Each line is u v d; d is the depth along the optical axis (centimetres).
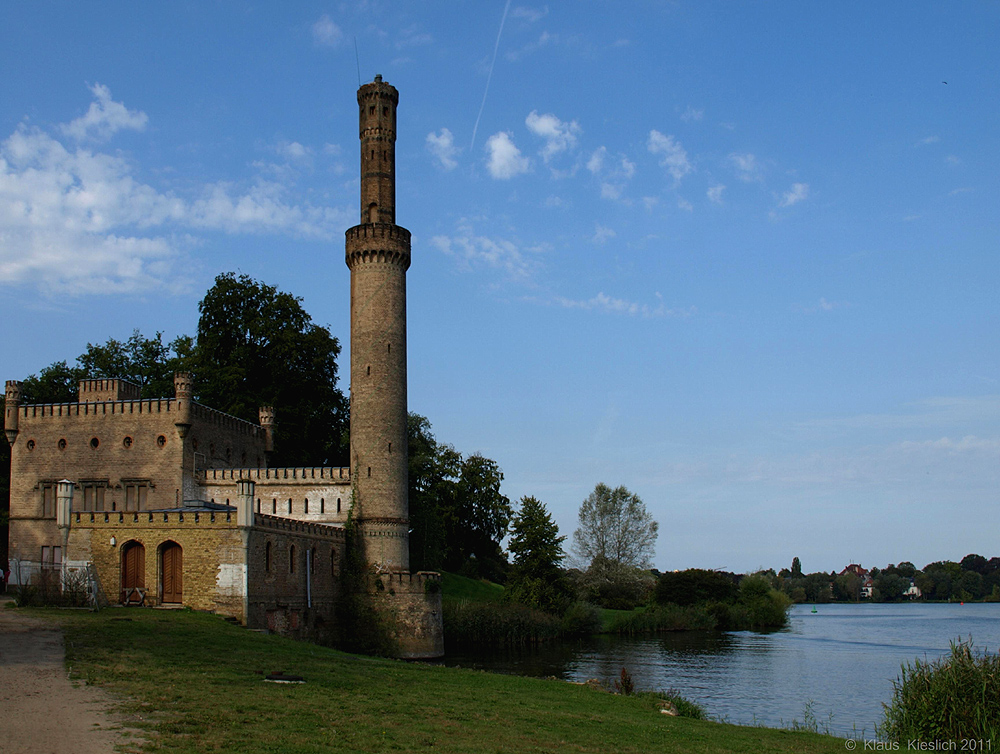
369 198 9169
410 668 5075
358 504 8488
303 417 11175
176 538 6456
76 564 6594
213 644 4756
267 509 8800
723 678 7669
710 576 14475
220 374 10856
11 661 3809
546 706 4044
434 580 8412
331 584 7988
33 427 8950
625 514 13988
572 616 11300
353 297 8938
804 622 18612
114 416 8806
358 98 9381
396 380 8712
